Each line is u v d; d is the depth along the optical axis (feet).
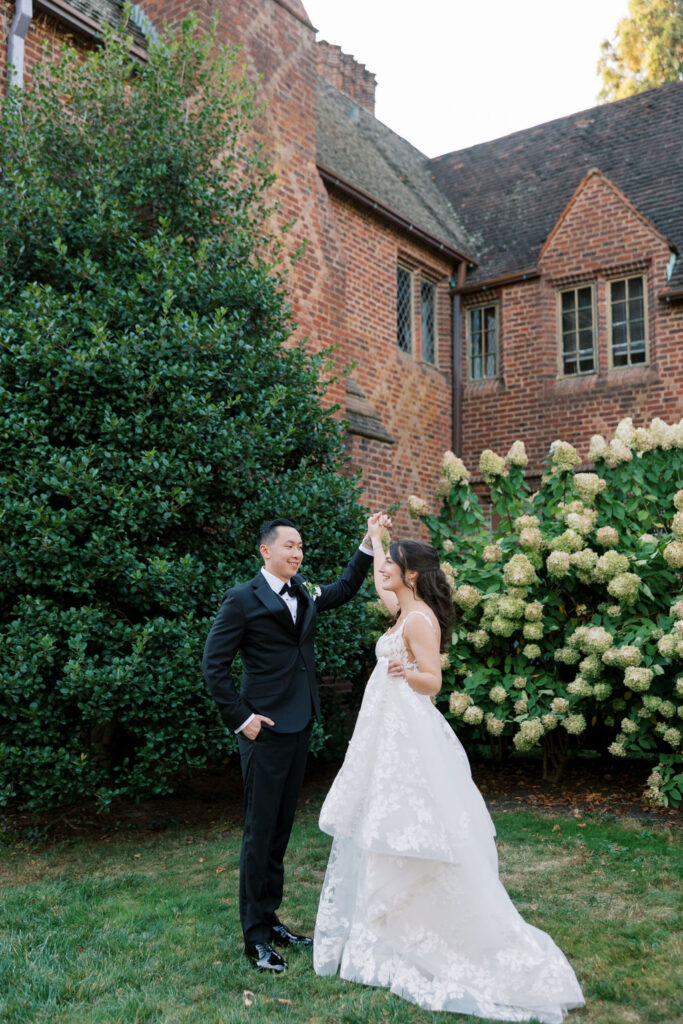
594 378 36.50
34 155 18.34
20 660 14.47
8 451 15.25
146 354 16.28
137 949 10.98
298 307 28.22
